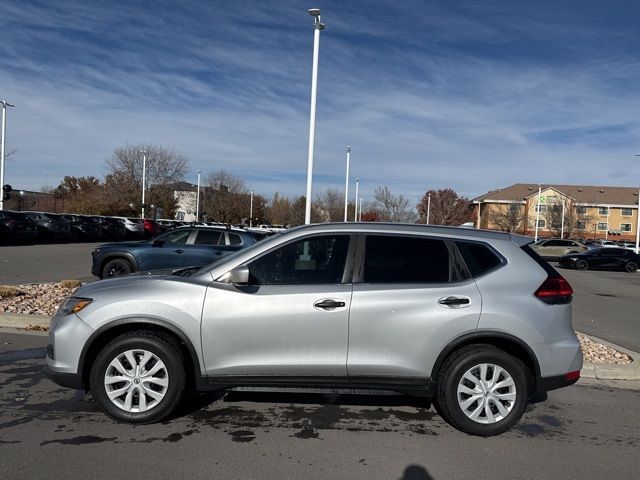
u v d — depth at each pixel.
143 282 4.54
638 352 7.95
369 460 3.99
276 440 4.28
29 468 3.67
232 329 4.34
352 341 4.36
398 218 53.47
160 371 4.42
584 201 81.31
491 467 3.95
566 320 4.55
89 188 67.50
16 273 14.80
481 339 4.44
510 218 75.81
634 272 27.97
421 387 4.42
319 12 15.89
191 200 91.12
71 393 5.21
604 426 4.87
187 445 4.12
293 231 4.65
